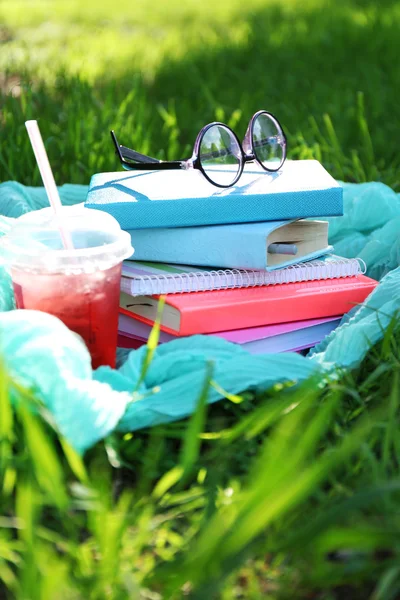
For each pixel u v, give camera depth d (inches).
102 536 32.6
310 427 34.4
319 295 44.2
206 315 41.9
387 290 43.8
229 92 98.0
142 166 45.4
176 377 39.8
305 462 36.3
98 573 32.0
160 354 40.9
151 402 38.2
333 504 34.7
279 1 187.9
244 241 42.8
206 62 115.9
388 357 41.6
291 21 153.5
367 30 131.0
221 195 43.5
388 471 36.6
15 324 37.1
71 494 35.2
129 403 37.7
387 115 85.4
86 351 37.9
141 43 140.4
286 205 43.9
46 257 38.7
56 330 37.4
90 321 39.8
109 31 158.7
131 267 44.3
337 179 65.3
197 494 35.2
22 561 32.8
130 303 43.8
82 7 191.8
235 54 121.4
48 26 163.8
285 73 108.3
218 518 32.9
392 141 75.9
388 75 104.3
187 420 38.8
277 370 39.7
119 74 107.7
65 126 70.5
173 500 35.1
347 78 103.3
